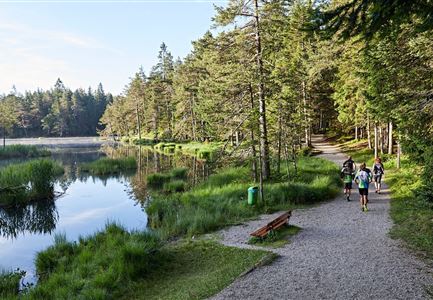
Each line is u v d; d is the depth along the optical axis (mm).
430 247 9977
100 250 12641
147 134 95938
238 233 13742
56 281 10641
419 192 11742
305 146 42000
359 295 7508
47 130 140375
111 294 9641
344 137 50750
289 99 23656
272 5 21703
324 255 10109
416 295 7352
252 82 21391
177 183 26688
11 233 19000
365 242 11039
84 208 23828
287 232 12766
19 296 10539
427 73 13266
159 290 9648
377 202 16641
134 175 36719
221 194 19875
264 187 20016
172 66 90875
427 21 4930
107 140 112188
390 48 13609
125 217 20656
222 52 24141
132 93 92188
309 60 35875
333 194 19281
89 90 176000
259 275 8930
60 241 14266
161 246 12766
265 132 22344
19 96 151250
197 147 56312
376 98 15172
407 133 12586
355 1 4879
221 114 26031
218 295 7949
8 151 59594
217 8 22719
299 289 7973
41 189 26938
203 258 11555
